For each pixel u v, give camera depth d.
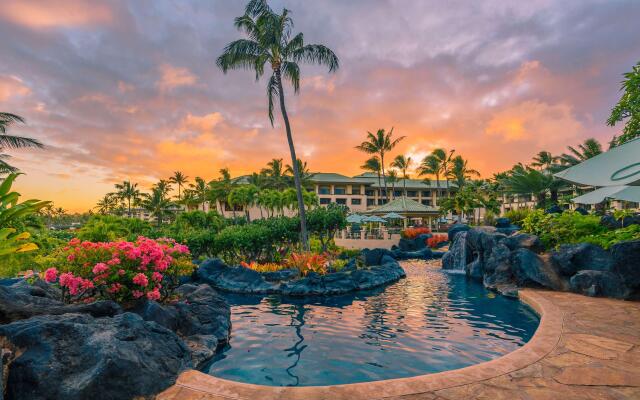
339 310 11.30
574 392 4.37
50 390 4.27
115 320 5.65
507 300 11.86
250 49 22.77
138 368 4.81
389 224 52.09
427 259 29.17
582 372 4.95
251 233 20.98
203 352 6.83
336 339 8.10
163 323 7.35
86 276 8.06
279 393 4.57
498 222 23.20
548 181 39.78
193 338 7.47
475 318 9.61
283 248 24.05
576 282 11.23
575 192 46.66
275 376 6.04
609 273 10.84
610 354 5.62
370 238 37.62
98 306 6.53
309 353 7.20
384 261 21.88
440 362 6.53
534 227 15.51
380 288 15.32
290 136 23.89
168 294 9.29
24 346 4.68
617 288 10.26
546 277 12.13
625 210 14.10
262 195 54.06
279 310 11.47
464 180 67.75
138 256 8.16
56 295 8.10
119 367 4.62
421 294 13.60
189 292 10.17
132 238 17.80
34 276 8.84
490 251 16.83
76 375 4.50
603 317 7.96
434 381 4.73
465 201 44.03
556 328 7.07
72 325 5.08
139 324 5.75
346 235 39.12
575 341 6.25
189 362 6.09
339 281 15.13
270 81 23.95
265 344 7.85
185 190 73.62
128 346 5.07
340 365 6.50
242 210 63.69
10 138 26.62
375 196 87.44
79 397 4.28
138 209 100.75
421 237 35.50
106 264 7.91
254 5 22.20
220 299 9.62
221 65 23.12
